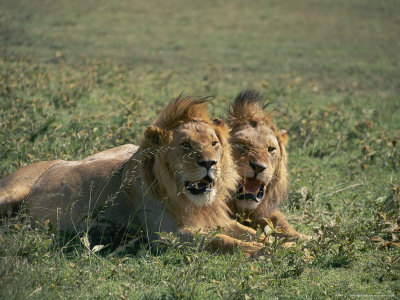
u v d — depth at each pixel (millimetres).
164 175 8484
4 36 35500
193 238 7953
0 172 10906
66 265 7535
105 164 9727
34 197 9742
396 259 7750
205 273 7395
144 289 6867
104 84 20109
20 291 6332
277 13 56188
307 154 14914
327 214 10711
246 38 43750
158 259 7660
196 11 55750
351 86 27578
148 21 49031
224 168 8797
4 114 13867
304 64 34375
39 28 40625
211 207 8867
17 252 7457
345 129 16828
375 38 45719
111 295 6555
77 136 13156
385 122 19109
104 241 8852
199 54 36156
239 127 9906
